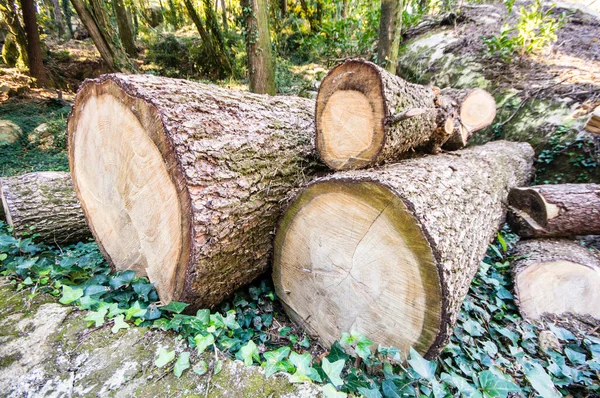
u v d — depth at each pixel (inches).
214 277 57.2
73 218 94.0
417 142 85.8
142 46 451.2
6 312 48.9
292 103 92.4
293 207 59.6
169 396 36.5
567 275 73.5
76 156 74.7
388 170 60.3
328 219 55.0
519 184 113.3
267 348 60.1
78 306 51.4
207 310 49.4
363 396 39.9
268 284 74.6
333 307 57.6
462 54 207.2
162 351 42.1
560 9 218.8
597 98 140.9
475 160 91.7
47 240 90.0
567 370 56.9
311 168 78.7
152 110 51.6
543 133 146.3
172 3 550.9
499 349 64.3
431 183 56.4
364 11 271.1
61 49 402.9
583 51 174.4
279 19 394.0
